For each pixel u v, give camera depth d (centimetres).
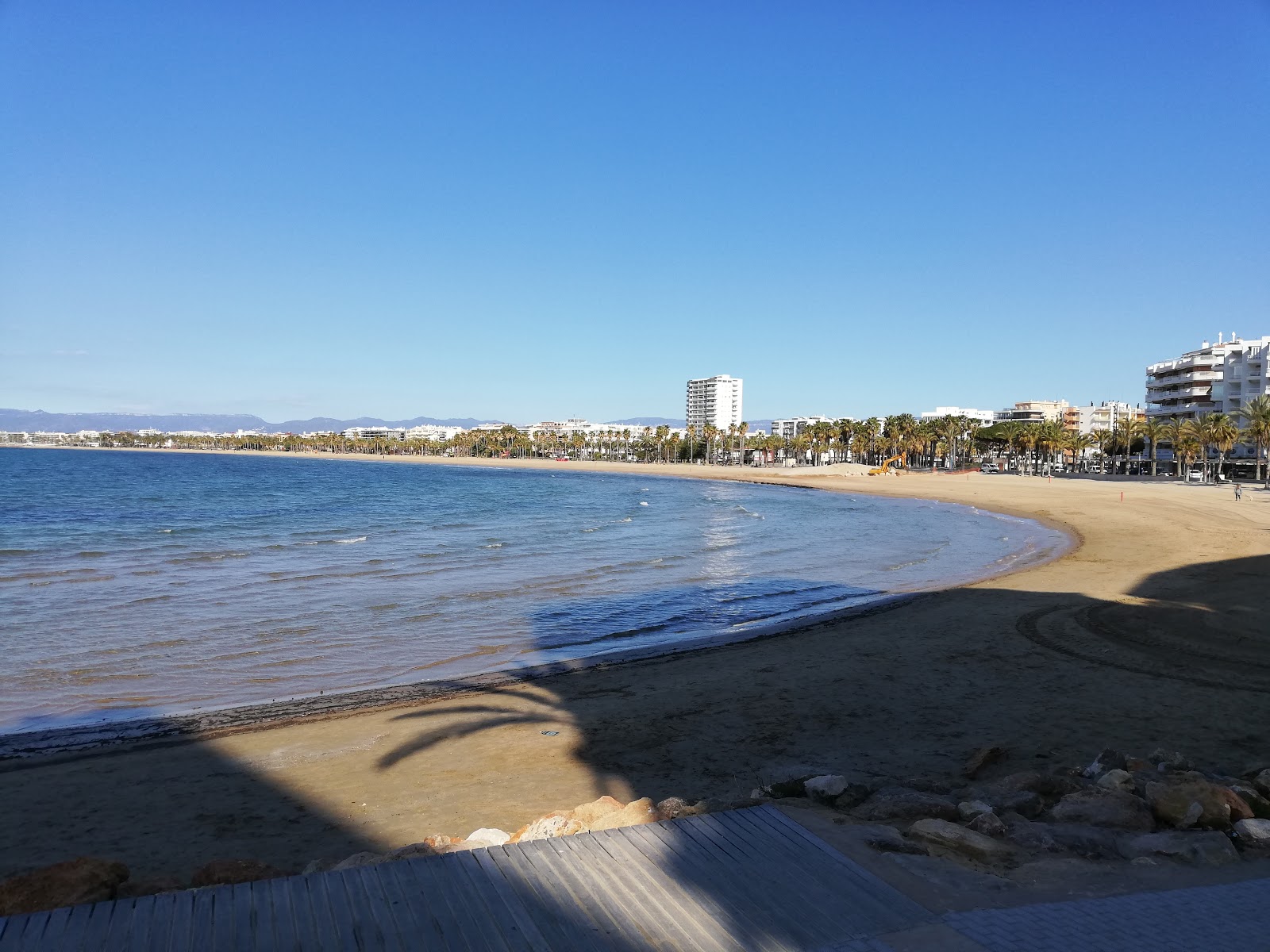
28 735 1171
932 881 432
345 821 844
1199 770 790
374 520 5344
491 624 2053
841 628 1878
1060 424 14662
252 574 2861
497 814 845
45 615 2103
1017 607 2078
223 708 1321
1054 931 376
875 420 17512
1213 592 2264
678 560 3391
